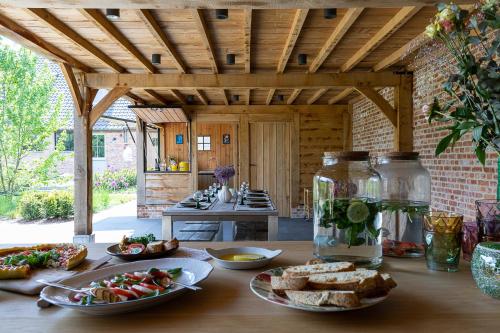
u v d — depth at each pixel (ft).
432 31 3.43
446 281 3.67
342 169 4.09
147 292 3.12
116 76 16.31
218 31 11.64
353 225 3.97
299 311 3.00
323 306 2.80
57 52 13.43
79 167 16.19
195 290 3.43
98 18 10.09
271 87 16.53
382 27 11.36
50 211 25.66
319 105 26.30
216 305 3.12
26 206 25.45
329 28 11.51
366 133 22.66
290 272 3.34
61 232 20.95
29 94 32.19
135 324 2.78
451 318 2.85
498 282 3.11
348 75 16.29
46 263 4.01
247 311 3.01
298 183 26.55
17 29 10.93
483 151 3.52
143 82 16.40
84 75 16.21
